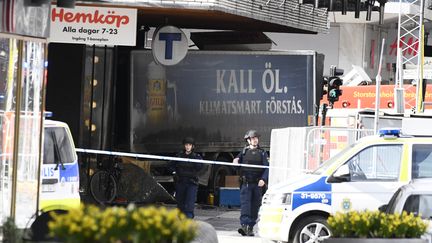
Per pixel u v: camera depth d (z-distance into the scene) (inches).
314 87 2960.1
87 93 2733.8
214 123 2935.5
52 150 1834.4
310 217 1784.0
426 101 3890.3
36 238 966.4
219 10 2472.9
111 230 716.0
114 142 2839.6
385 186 1753.2
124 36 2411.4
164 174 2898.6
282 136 2368.4
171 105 2906.0
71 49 2704.2
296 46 4953.3
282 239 1790.1
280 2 2775.6
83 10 2399.1
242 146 2947.8
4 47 1434.5
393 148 1770.4
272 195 1813.5
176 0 2432.3
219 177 2930.6
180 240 720.3
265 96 2955.2
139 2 2393.0
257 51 2950.3
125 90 2893.7
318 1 2365.9
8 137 1440.7
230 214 2691.9
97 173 2620.6
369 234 909.2
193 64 2923.2
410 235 910.4
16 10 1402.6
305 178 1809.8
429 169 1758.1
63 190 1835.6
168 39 2714.1
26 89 1453.0
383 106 3715.6
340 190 1766.7
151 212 724.7
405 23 4665.4
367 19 2529.5
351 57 5128.0
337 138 2242.9
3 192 1440.7
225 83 2938.0
